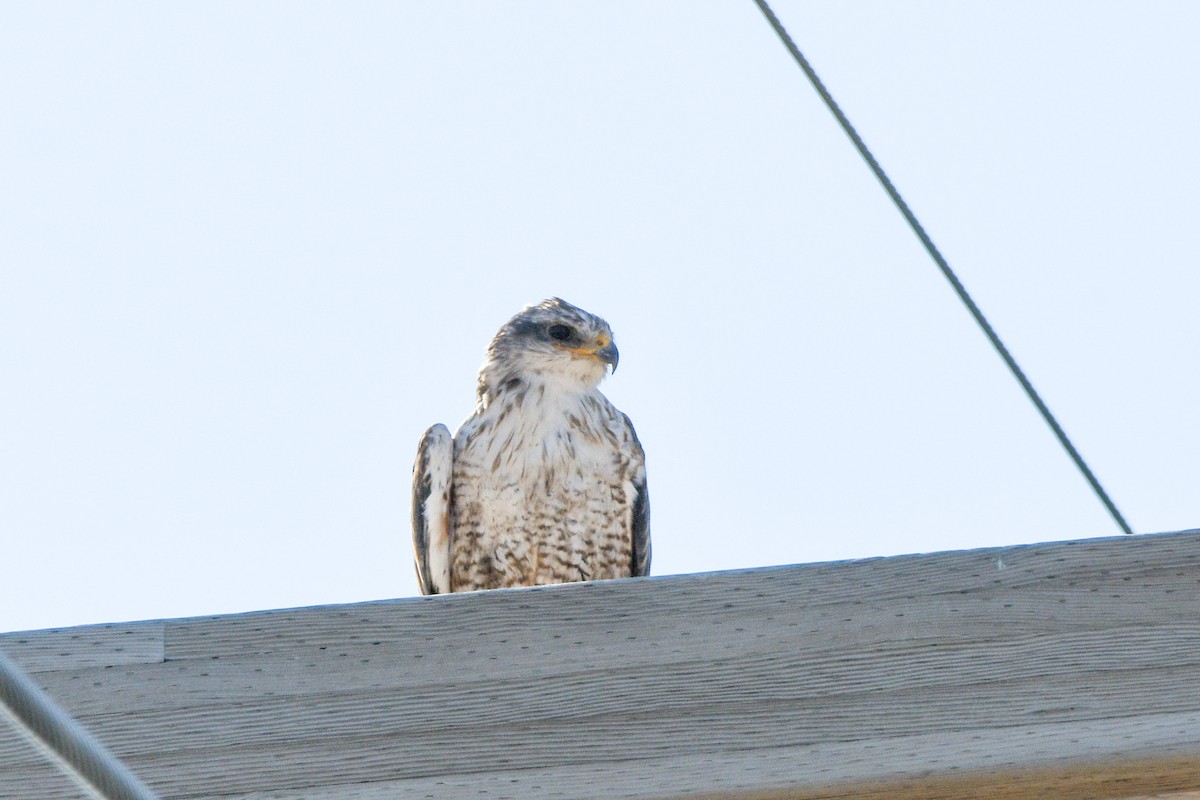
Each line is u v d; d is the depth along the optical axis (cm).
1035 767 658
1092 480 983
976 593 696
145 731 677
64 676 688
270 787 665
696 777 663
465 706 680
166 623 702
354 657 692
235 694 685
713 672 684
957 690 676
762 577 702
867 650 686
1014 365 991
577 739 673
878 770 661
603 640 692
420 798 662
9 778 667
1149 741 659
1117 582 696
